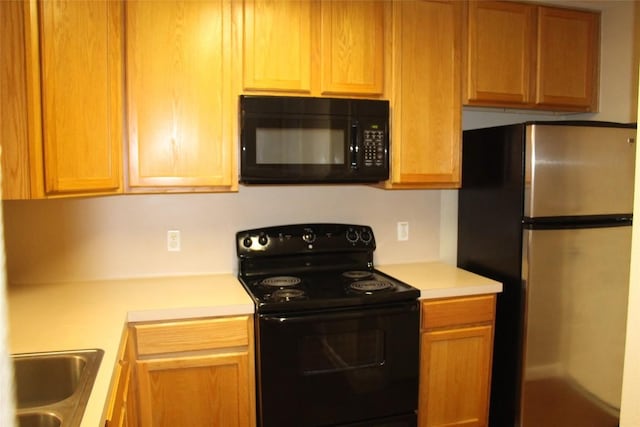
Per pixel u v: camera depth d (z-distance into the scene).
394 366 2.12
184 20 2.05
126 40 1.99
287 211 2.58
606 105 2.69
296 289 2.18
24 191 1.33
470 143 2.65
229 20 2.10
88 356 1.35
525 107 2.62
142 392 1.87
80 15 1.63
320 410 2.03
